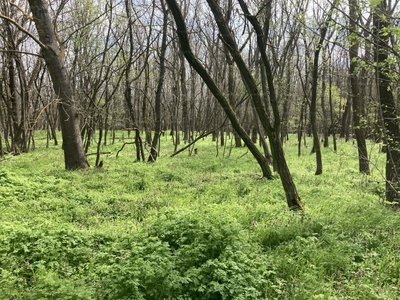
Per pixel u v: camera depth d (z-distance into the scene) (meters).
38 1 12.79
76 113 13.77
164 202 8.60
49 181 10.38
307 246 5.03
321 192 9.36
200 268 4.11
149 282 3.70
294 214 6.57
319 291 4.03
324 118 23.48
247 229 6.13
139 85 23.53
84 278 4.21
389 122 7.77
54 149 22.88
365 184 10.59
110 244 5.52
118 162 16.11
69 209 8.03
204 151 21.81
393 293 4.00
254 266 4.32
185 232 5.03
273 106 7.22
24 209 7.75
